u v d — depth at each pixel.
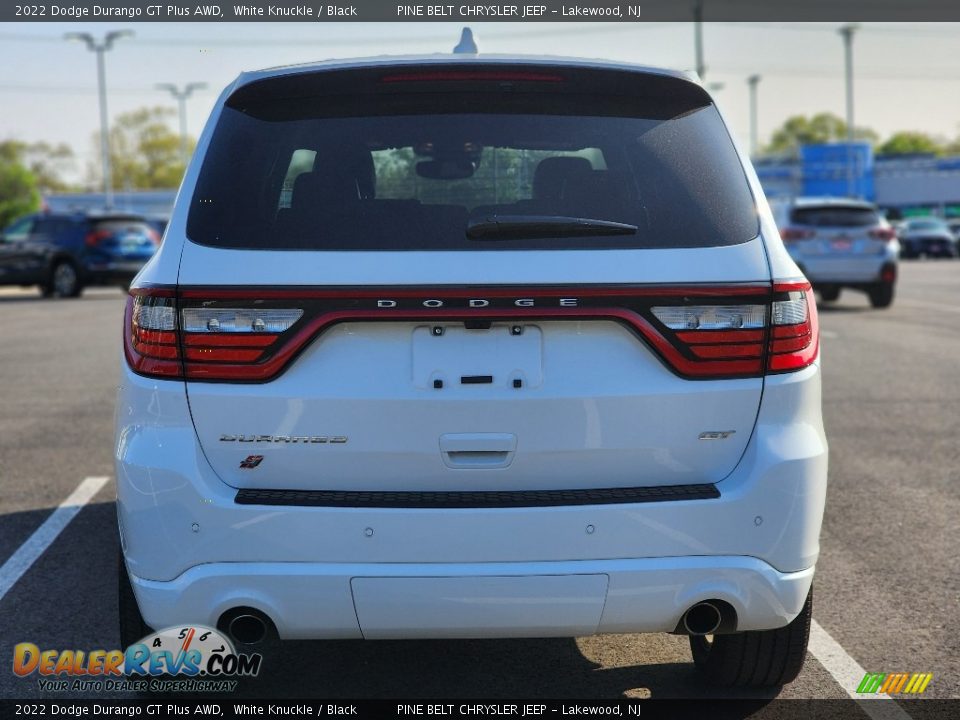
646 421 2.80
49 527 5.40
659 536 2.78
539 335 2.78
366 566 2.74
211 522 2.75
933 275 28.92
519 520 2.73
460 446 2.78
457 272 2.75
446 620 2.77
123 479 2.85
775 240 2.91
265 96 3.08
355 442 2.77
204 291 2.76
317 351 2.77
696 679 3.62
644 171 2.95
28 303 21.88
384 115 3.04
